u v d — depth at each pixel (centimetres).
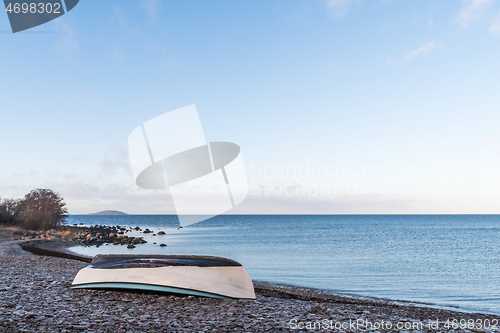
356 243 3919
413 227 8906
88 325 504
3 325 462
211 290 777
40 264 1266
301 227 8469
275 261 2181
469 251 3228
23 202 3606
